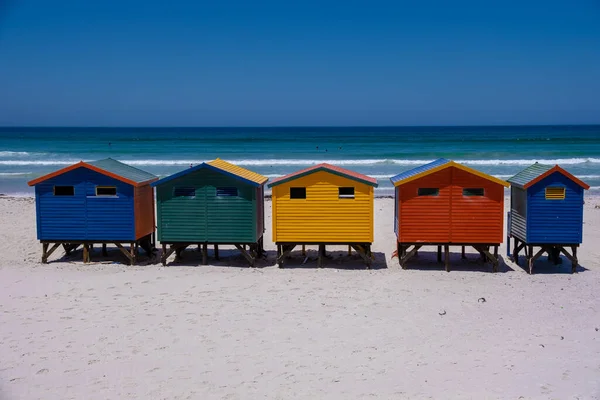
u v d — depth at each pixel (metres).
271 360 9.98
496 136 112.69
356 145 76.62
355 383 9.09
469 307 12.84
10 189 35.09
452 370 9.55
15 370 9.58
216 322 11.82
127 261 17.12
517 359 9.96
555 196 15.38
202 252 17.48
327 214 15.87
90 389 8.93
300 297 13.52
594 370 9.47
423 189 15.77
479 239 15.66
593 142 80.38
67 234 16.42
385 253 18.16
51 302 13.08
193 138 103.06
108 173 16.00
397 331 11.34
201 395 8.72
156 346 10.58
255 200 15.91
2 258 17.44
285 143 83.12
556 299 13.39
